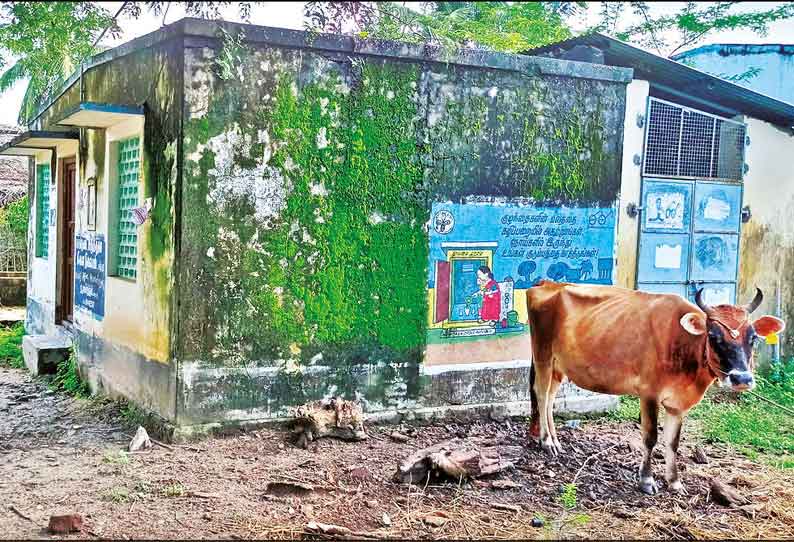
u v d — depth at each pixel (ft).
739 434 24.67
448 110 24.52
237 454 20.63
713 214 32.19
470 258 25.04
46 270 37.35
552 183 26.09
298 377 22.98
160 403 22.62
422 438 22.90
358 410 22.41
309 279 22.99
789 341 34.53
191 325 21.57
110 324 26.78
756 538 16.97
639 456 21.95
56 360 32.48
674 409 19.11
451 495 18.42
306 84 22.65
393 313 24.08
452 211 24.71
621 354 19.35
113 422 24.32
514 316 25.76
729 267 32.76
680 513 18.02
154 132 22.97
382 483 18.85
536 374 21.91
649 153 30.78
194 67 21.26
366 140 23.48
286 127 22.45
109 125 26.76
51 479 18.83
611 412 27.02
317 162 22.90
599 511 18.02
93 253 28.89
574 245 26.58
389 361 24.11
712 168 32.17
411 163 24.09
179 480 18.65
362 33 24.32
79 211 30.96
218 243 21.81
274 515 16.80
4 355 36.96
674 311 18.89
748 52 42.14
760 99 30.96
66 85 32.60
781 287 34.17
